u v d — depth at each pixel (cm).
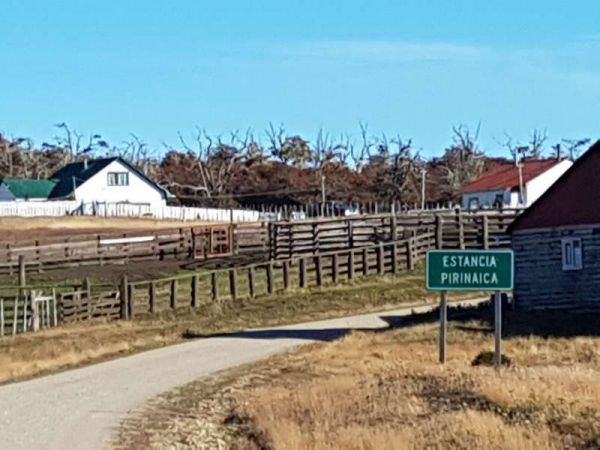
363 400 1750
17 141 12688
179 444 1616
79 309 3991
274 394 2066
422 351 2792
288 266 4644
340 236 5300
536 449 1288
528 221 3878
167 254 5716
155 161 12369
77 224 8056
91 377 2617
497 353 2277
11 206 9025
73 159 12612
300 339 3459
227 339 3506
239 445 1571
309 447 1380
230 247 5797
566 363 2378
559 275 3791
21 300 3922
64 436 1694
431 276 2305
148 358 3039
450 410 1576
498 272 2269
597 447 1305
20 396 2258
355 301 4378
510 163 9956
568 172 3759
